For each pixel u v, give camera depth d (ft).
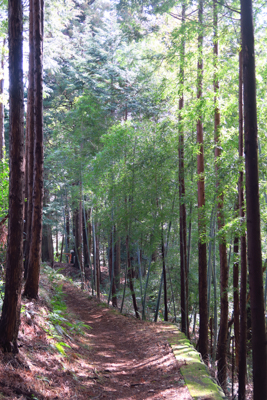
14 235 13.28
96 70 56.70
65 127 58.29
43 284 31.94
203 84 28.68
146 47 35.47
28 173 29.22
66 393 12.98
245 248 23.06
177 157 33.22
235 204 28.63
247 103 14.26
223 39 25.79
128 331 29.32
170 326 30.42
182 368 16.70
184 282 32.30
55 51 48.80
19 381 11.68
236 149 27.25
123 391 15.17
